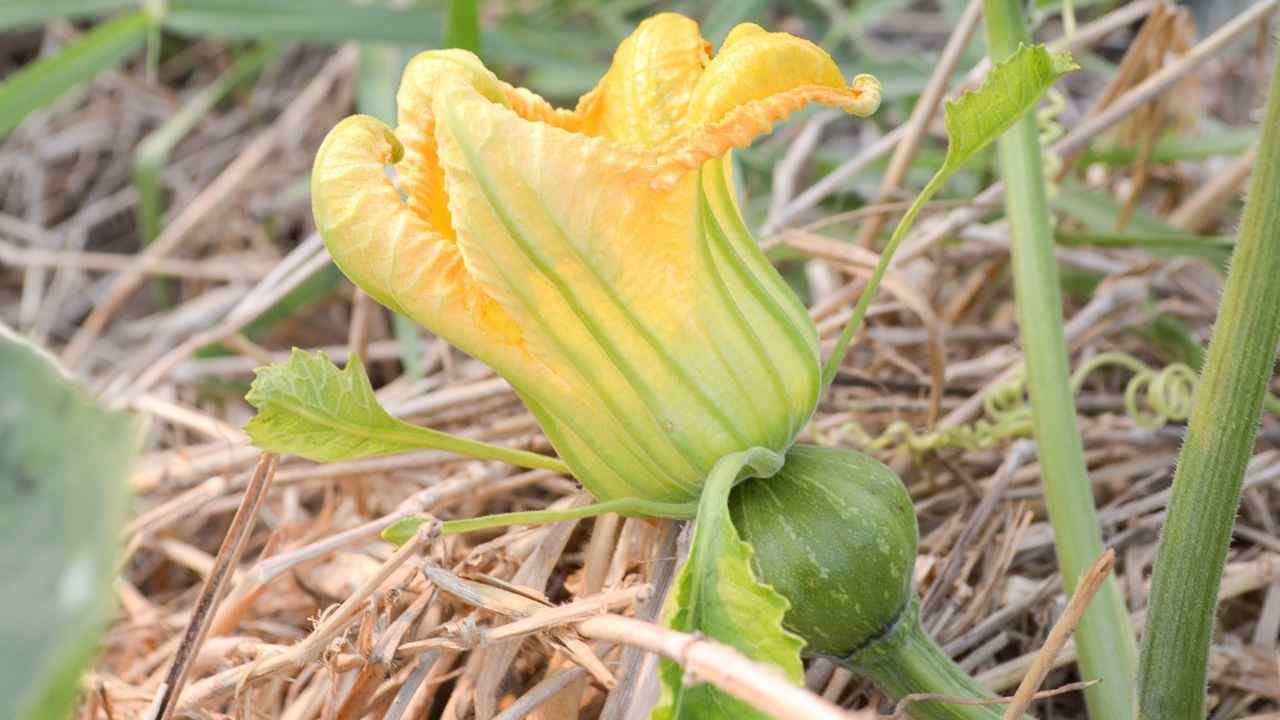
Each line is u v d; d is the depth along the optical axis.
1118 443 0.82
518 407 0.83
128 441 0.50
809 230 0.83
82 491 0.49
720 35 1.08
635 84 0.62
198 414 0.83
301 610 0.77
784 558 0.61
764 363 0.60
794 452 0.63
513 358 0.59
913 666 0.63
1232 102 1.20
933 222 0.88
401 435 0.61
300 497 0.86
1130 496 0.80
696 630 0.57
